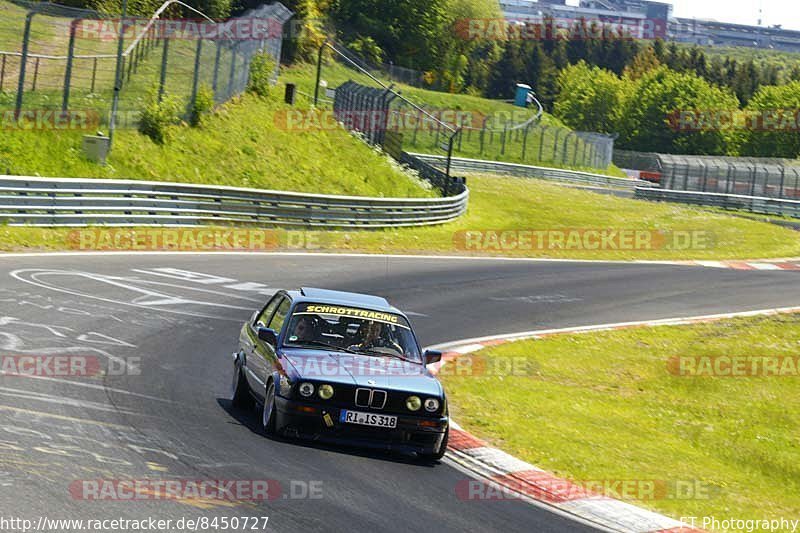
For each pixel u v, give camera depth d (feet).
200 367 156.25
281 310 131.54
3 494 78.84
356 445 113.70
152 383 137.90
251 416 128.47
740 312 329.52
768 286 391.45
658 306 327.26
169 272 249.75
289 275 275.39
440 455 118.52
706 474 151.53
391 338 127.44
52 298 191.72
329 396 112.78
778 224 648.38
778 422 201.67
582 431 164.45
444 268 343.26
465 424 151.02
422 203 432.66
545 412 175.42
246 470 98.73
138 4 479.41
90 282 217.15
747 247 514.68
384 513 91.25
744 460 172.76
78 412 113.39
